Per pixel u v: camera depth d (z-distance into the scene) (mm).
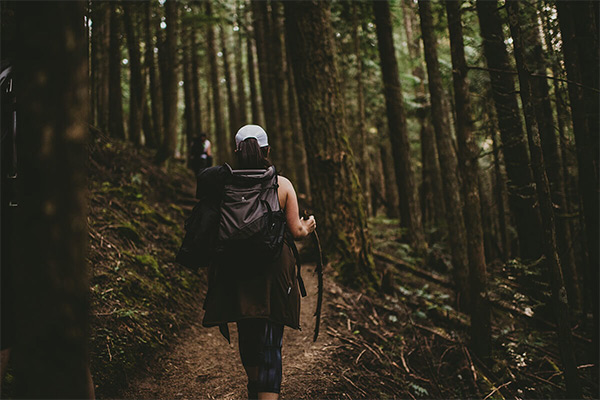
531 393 4047
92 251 3834
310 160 5922
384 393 3365
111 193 5746
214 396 2773
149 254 4699
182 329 3748
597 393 3854
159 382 2879
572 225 6105
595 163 3881
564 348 3025
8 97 1539
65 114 967
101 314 3068
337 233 5723
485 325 4234
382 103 11328
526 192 5688
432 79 6230
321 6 5973
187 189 9336
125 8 9102
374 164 15594
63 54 968
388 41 8758
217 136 15273
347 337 4062
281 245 1949
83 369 977
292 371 3250
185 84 14312
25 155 973
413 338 4535
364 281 5539
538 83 5574
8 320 1492
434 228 9875
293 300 2006
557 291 3037
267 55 12453
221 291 1957
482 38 5531
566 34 4102
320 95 5871
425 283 7289
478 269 4246
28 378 941
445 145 6199
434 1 6445
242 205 1931
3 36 1732
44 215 947
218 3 13172
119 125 10031
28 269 951
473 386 3928
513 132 5480
